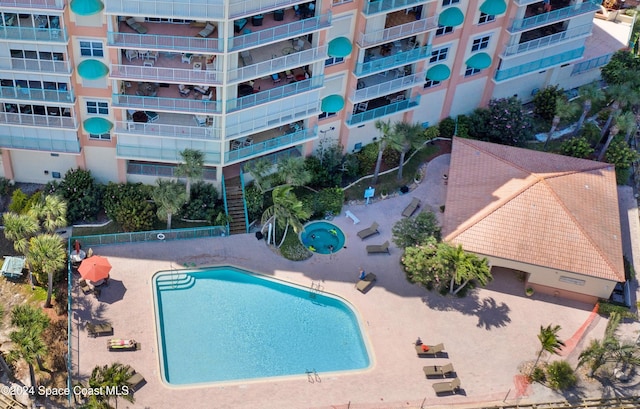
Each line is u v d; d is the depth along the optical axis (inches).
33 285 2233.0
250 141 2450.8
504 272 2394.2
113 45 2071.9
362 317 2230.6
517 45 2647.6
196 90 2276.1
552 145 2805.1
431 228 2313.0
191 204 2402.8
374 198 2571.4
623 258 2396.7
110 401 1968.5
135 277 2260.1
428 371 2106.3
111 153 2380.7
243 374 2082.9
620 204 2637.8
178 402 1994.3
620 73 2856.8
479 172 2488.9
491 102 2780.5
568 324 2279.8
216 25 2160.4
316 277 2322.8
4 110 2252.7
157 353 2087.8
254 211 2433.6
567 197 2394.2
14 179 2449.6
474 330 2234.3
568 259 2272.4
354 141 2630.4
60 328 2138.3
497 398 2082.9
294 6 2226.9
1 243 2329.0
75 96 2209.6
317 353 2151.8
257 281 2304.4
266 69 2208.4
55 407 1980.8
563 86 2982.3
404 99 2613.2
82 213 2361.0
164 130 2284.7
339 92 2445.9
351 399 2044.8
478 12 2488.9
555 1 2728.8
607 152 2719.0
